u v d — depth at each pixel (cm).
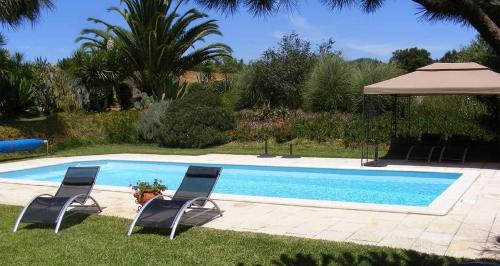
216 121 2062
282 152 1795
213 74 3450
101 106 2806
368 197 1135
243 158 1675
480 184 1075
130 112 2312
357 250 587
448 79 1339
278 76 2403
